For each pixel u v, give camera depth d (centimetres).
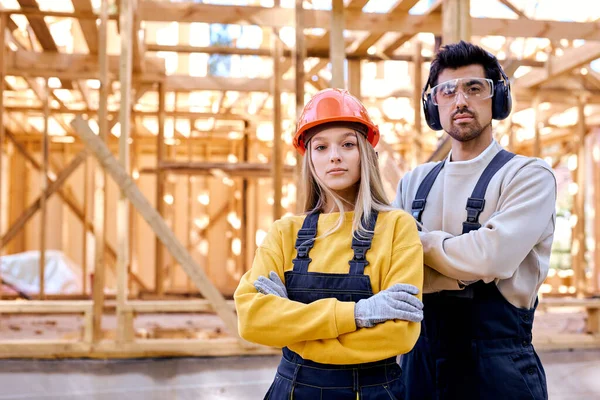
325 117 145
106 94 403
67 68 574
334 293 137
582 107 712
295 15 398
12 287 707
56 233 945
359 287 136
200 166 612
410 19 490
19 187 920
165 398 383
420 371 166
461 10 354
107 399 377
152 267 973
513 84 668
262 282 136
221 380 393
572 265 830
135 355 396
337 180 146
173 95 782
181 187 980
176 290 745
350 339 128
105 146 394
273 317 132
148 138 912
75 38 707
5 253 903
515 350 155
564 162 957
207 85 657
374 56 587
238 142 941
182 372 393
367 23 485
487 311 155
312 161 149
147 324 544
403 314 126
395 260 137
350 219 146
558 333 470
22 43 620
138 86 639
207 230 947
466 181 163
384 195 149
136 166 798
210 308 402
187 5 470
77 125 392
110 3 465
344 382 133
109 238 949
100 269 402
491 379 153
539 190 152
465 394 155
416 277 135
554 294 768
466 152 167
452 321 158
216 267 979
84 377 385
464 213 160
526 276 158
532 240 147
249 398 388
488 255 143
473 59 164
